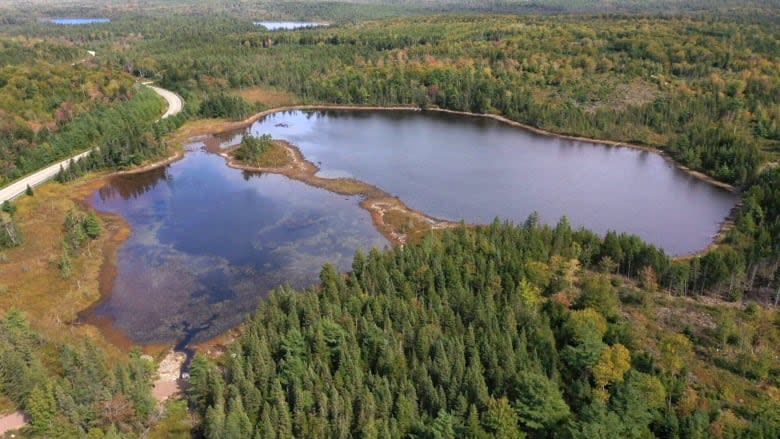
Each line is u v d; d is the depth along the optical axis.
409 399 78.25
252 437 75.94
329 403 78.62
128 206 169.75
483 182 187.50
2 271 125.62
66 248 135.00
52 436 76.56
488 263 114.69
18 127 189.62
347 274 128.62
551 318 97.81
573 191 180.88
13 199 160.88
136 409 82.31
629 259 119.44
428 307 100.88
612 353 83.31
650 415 72.44
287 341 89.19
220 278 128.62
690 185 186.50
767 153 191.88
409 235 148.88
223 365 98.00
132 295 122.06
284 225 155.62
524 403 74.75
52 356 94.06
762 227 135.62
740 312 104.88
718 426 71.56
